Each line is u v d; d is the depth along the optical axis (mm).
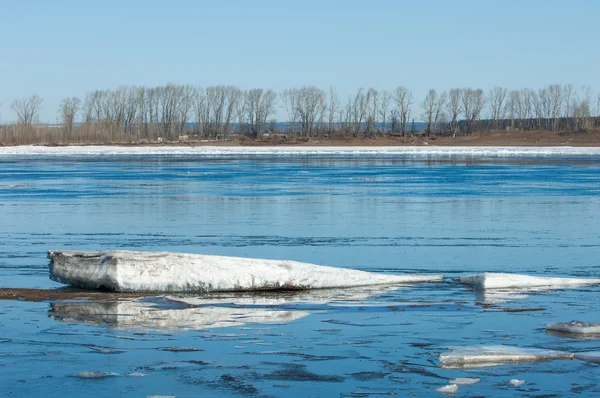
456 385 10492
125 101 149250
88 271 17094
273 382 10625
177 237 25609
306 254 22125
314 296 16625
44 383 10516
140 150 110625
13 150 108375
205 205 35906
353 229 27562
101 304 15539
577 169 65188
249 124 160250
